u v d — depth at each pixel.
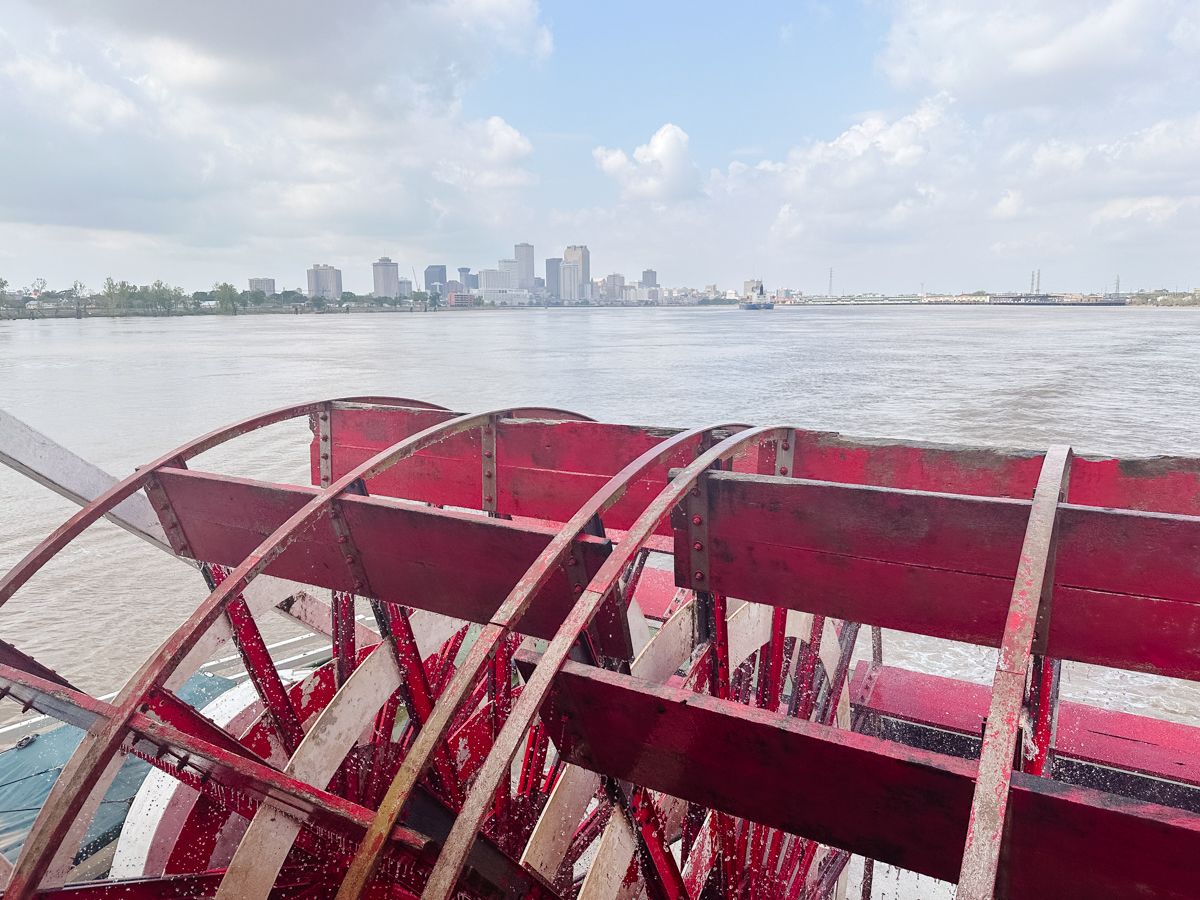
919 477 6.07
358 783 6.04
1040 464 5.68
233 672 11.55
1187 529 3.89
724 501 4.85
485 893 3.70
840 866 7.79
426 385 45.91
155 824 5.68
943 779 3.19
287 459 23.64
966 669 12.73
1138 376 47.34
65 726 8.31
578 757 4.28
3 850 6.61
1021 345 77.69
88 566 16.11
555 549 4.14
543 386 45.62
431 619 6.98
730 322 175.75
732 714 3.59
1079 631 4.32
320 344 84.50
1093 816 2.88
